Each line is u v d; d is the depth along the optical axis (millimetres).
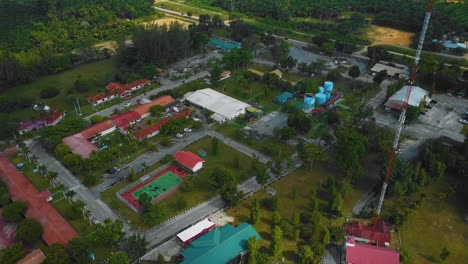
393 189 110875
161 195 116688
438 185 120938
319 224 101375
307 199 114562
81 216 108375
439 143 129750
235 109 157500
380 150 131375
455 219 108500
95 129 145125
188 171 126375
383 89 181375
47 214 105062
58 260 86938
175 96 171125
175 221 107062
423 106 163375
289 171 126312
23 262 89250
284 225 101812
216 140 133250
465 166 120875
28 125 149875
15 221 104500
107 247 98500
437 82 177500
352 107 164250
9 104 162500
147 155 135250
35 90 182375
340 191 112000
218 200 114500
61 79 193625
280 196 115750
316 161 131250
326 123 150125
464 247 99750
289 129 138000
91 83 186250
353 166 117062
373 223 105750
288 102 166875
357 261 92062
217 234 98312
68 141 137125
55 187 119688
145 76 189000
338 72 191125
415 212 109438
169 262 93625
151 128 146000
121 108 166500
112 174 125875
